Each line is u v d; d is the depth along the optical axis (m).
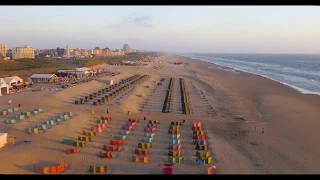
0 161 26.97
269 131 41.62
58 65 135.75
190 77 112.44
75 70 103.75
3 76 83.81
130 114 49.53
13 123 38.59
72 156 30.08
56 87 72.75
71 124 39.50
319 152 33.72
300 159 31.52
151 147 33.94
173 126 41.31
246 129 42.50
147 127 40.97
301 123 45.69
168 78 106.81
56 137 34.59
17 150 30.02
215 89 80.81
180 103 60.66
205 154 31.30
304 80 106.25
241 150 34.00
